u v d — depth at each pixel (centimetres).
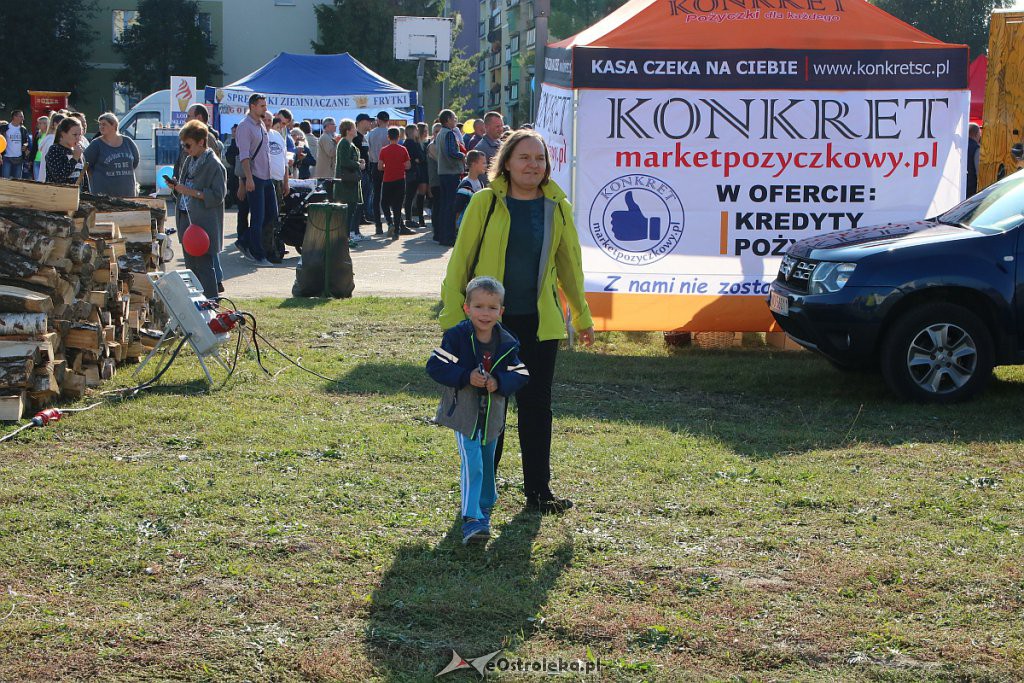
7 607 445
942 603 465
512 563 505
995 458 694
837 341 859
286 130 2264
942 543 538
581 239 1044
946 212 970
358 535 537
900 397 847
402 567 496
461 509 540
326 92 3166
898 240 878
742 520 571
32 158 2091
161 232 1166
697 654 418
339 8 6038
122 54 6094
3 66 5809
